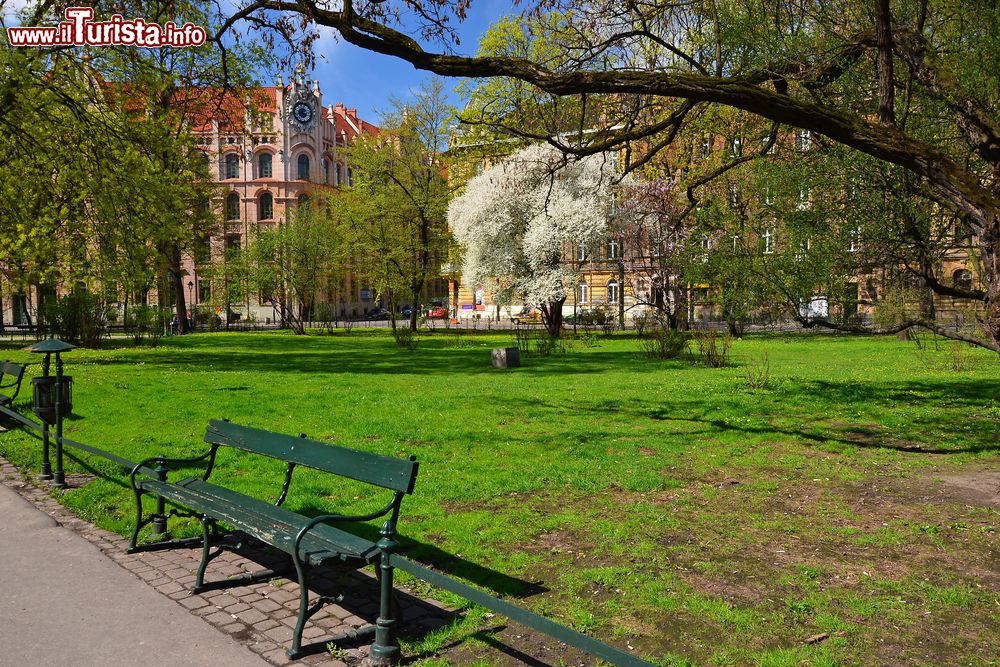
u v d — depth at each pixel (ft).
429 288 296.10
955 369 60.70
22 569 15.19
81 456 25.91
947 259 32.09
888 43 22.84
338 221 156.76
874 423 35.12
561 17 32.76
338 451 13.79
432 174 148.56
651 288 129.29
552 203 119.24
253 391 46.62
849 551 16.65
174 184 67.36
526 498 21.27
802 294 32.65
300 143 232.94
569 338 117.19
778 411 39.04
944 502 21.01
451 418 36.14
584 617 12.80
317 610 11.92
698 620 12.82
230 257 156.66
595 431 32.53
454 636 12.19
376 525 18.35
